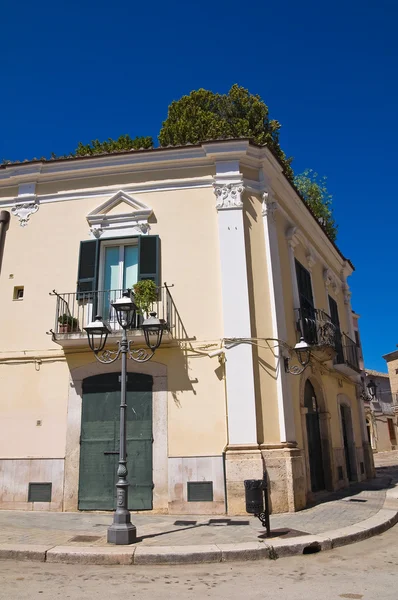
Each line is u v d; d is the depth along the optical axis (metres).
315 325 13.56
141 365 10.96
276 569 6.34
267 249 11.73
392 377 41.00
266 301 11.34
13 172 12.85
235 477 9.90
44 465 10.79
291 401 11.20
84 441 10.79
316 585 5.57
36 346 11.60
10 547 7.02
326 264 17.98
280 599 5.07
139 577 6.00
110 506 10.30
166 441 10.48
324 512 9.91
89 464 10.64
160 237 11.77
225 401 10.52
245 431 10.20
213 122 21.03
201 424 10.48
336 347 15.38
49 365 11.40
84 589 5.45
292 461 10.31
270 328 11.19
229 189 11.82
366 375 37.69
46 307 11.84
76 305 11.68
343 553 7.12
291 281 13.08
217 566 6.54
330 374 15.55
